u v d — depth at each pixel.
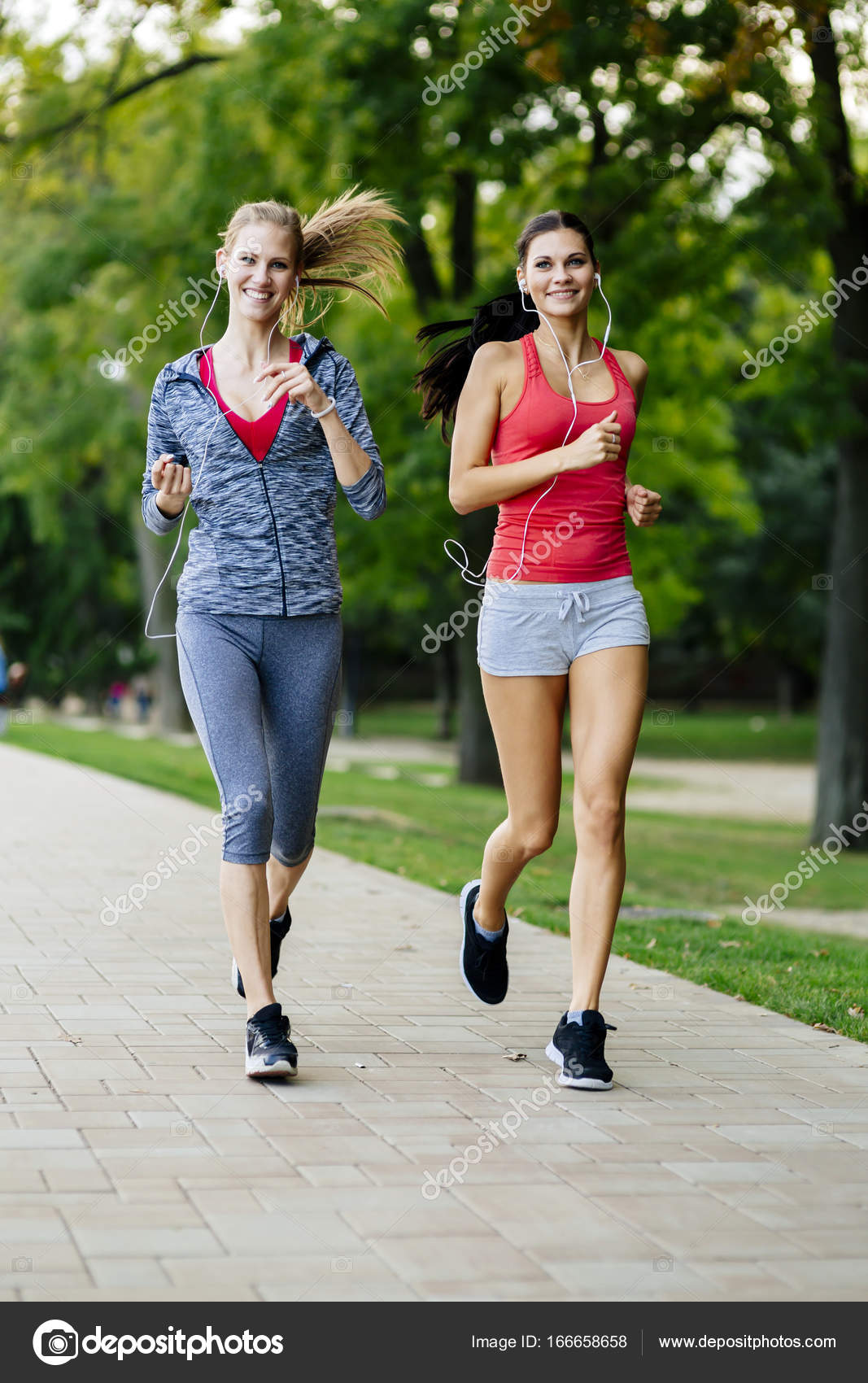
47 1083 10.14
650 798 63.88
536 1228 7.65
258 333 11.02
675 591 55.41
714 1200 8.12
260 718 10.80
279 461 10.89
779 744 104.75
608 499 10.96
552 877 24.05
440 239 44.62
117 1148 8.76
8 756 46.78
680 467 49.69
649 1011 13.09
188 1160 8.57
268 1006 10.40
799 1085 10.64
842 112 36.41
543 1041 11.70
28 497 81.94
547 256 10.91
